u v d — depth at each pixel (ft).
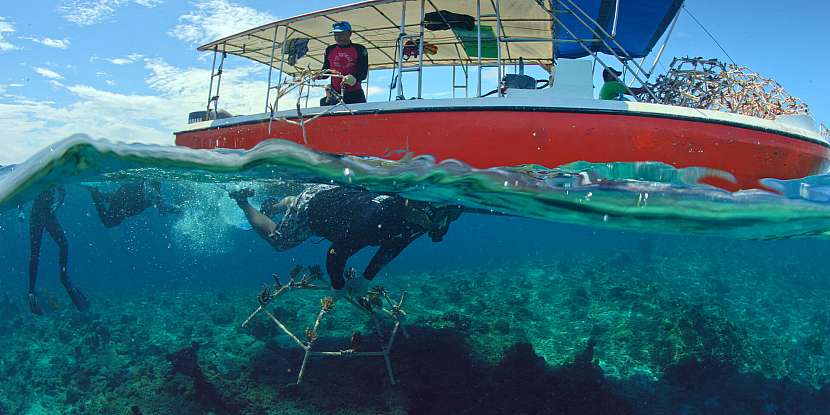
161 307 44.32
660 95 23.22
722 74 22.03
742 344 28.45
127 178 28.37
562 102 19.13
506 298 42.63
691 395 22.52
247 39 28.63
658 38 26.21
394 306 22.07
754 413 21.44
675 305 36.42
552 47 30.37
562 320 34.45
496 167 19.42
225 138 26.91
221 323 35.06
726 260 88.69
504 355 22.36
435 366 21.53
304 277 21.68
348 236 19.35
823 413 21.94
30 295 29.81
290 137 23.53
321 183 23.95
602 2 23.09
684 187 17.37
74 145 19.11
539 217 25.03
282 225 22.11
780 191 17.90
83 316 40.60
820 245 62.59
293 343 27.78
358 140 21.50
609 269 63.72
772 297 52.34
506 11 23.13
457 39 31.78
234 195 23.84
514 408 18.43
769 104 22.02
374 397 19.33
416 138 20.29
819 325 39.34
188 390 20.89
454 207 19.83
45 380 25.94
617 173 18.89
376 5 22.81
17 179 20.53
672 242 96.84
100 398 21.71
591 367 21.93
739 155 18.95
